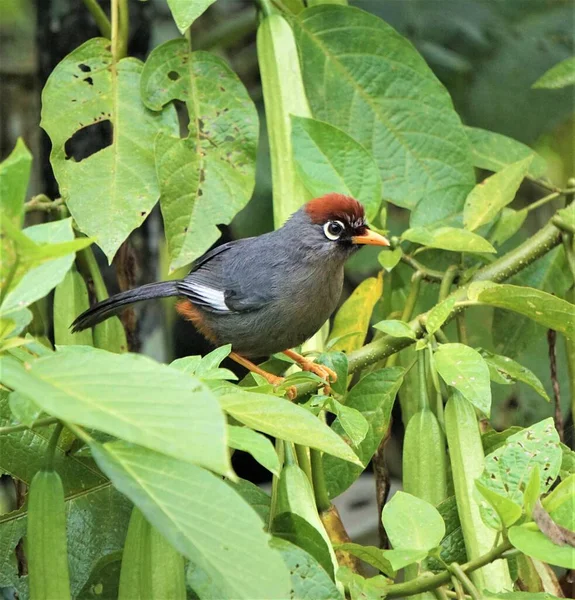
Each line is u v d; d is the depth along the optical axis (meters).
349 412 5.96
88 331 7.96
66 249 4.11
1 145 12.66
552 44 12.02
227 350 5.59
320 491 6.47
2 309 4.49
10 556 6.24
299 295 9.10
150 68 7.95
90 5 8.25
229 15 13.09
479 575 5.78
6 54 13.03
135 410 3.81
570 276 8.88
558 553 4.48
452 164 8.95
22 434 6.23
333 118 8.98
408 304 8.03
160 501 4.11
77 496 6.41
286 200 8.30
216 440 3.75
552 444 5.21
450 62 11.91
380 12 12.10
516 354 9.02
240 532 4.10
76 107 7.86
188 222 7.73
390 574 5.94
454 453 6.23
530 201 12.96
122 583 4.97
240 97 8.07
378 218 9.32
